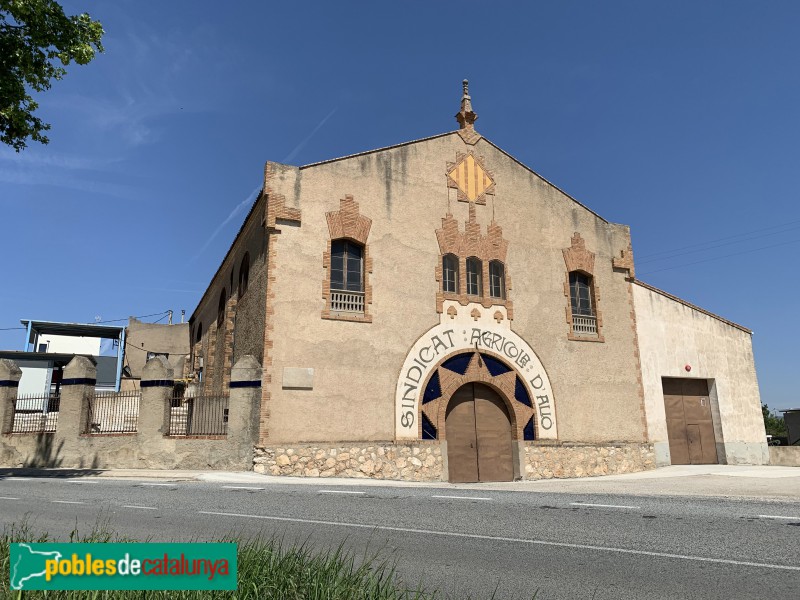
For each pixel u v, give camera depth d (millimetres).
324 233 17578
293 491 11984
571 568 6105
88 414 18422
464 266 19453
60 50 12242
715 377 22953
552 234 21219
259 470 15523
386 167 18969
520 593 5359
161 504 10258
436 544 7105
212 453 16547
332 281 17703
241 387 16578
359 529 7957
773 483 13805
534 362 19781
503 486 13984
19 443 18531
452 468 18062
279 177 17344
